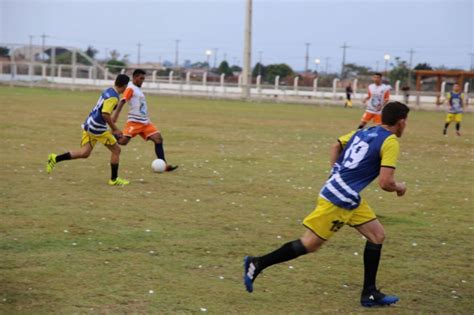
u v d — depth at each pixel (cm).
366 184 955
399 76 11044
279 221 1509
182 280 1055
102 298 956
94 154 2508
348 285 1073
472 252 1305
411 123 5175
